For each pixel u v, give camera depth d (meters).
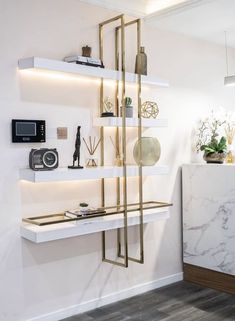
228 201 3.43
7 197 2.69
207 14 3.24
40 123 2.80
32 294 2.83
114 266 3.33
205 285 3.66
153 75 3.56
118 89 3.27
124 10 3.32
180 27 3.58
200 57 3.97
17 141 2.69
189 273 3.80
